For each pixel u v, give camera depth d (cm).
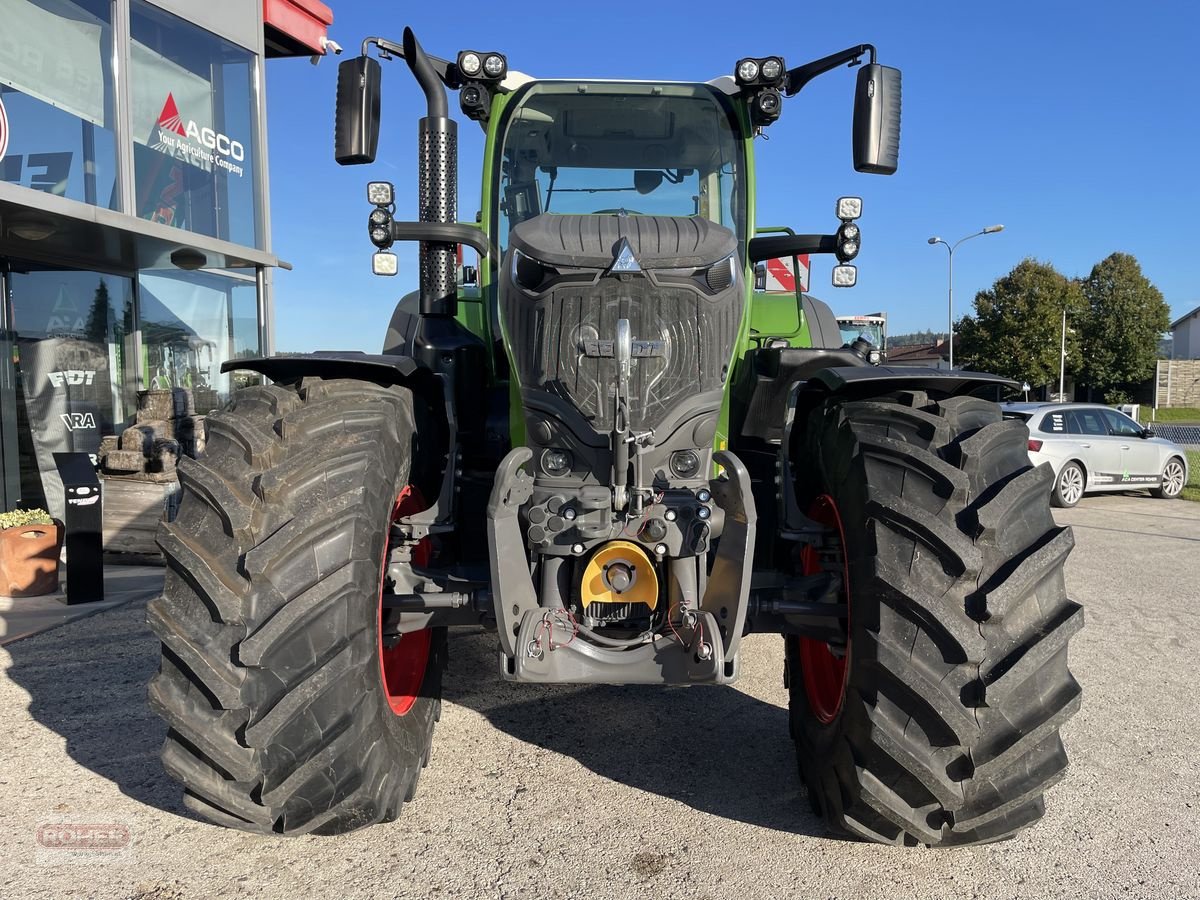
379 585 259
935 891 256
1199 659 492
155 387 964
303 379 285
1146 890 258
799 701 314
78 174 781
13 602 593
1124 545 875
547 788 321
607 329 286
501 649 261
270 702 231
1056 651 237
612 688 433
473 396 357
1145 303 5591
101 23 798
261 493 242
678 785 324
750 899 250
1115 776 338
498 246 396
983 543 243
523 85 404
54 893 250
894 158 331
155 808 302
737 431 354
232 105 981
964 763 238
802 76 378
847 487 267
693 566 277
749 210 399
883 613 243
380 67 362
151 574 683
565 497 276
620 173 405
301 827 251
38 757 342
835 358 345
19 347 830
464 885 256
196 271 984
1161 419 4750
